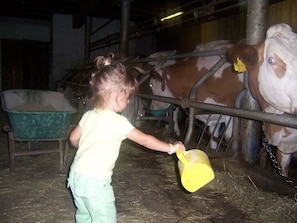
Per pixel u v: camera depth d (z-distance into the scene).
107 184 1.82
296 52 2.54
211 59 4.29
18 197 2.93
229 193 2.97
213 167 3.59
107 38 9.92
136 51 13.02
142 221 2.49
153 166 3.93
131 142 5.03
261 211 2.60
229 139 3.90
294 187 2.71
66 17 12.03
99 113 1.83
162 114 5.17
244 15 7.32
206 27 9.02
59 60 12.19
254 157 3.48
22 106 4.18
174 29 11.04
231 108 2.87
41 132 3.53
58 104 4.51
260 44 2.83
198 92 4.30
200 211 2.65
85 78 8.30
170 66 4.90
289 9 6.01
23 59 12.54
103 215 1.79
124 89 1.79
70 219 2.53
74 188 1.82
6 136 5.60
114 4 7.84
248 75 3.16
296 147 3.00
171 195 3.00
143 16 10.96
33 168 3.77
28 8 10.91
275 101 2.72
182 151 1.89
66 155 3.85
